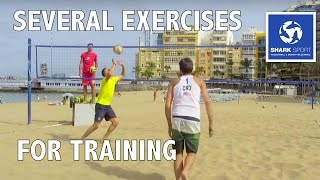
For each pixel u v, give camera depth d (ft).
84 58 37.45
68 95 92.48
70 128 32.32
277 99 146.51
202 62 345.10
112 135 28.43
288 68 303.07
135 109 72.28
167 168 18.94
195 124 14.70
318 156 21.33
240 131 32.50
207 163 19.66
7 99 172.14
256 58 346.54
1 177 16.80
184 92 14.92
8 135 27.53
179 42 319.47
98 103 25.13
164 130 31.89
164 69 258.16
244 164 19.48
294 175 17.46
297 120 43.86
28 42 35.73
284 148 23.72
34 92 226.99
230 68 351.67
